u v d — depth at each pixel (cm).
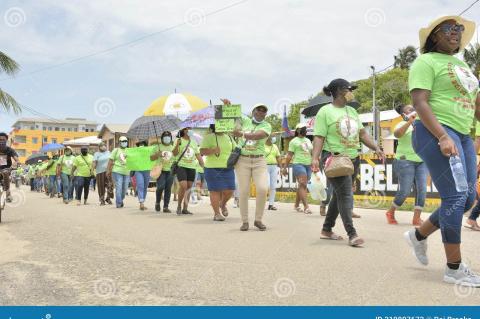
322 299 375
